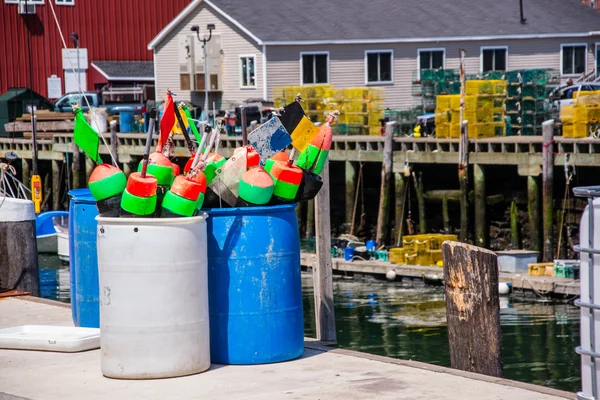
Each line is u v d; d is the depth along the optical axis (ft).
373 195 107.14
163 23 193.36
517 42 160.35
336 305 70.79
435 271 78.54
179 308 25.71
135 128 135.95
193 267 25.88
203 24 159.84
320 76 154.30
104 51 188.44
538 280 70.54
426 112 124.26
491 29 160.56
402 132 122.21
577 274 71.77
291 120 27.86
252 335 27.20
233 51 156.25
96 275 31.53
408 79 158.10
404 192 99.30
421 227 99.30
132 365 25.53
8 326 33.65
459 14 165.37
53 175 138.82
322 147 28.53
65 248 95.96
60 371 26.86
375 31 156.97
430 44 158.30
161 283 25.45
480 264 27.73
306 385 24.91
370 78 156.76
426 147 98.12
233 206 27.73
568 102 108.06
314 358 28.19
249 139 27.48
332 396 23.73
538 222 88.48
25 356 28.89
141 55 192.03
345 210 111.65
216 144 28.84
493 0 171.94
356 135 119.34
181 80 161.99
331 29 156.25
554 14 167.63
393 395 23.72
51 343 29.30
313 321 64.90
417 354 54.19
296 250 28.19
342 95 123.75
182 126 28.76
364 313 67.26
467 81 100.12
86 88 186.60
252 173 27.30
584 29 162.71
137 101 169.48
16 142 142.41
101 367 26.27
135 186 25.35
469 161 93.25
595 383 18.98
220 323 27.35
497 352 27.71
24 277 43.01
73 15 185.78
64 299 76.84
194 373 26.14
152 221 25.30
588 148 83.66
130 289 25.43
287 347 27.68
